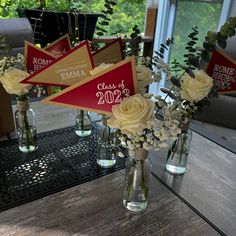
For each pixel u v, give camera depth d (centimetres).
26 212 72
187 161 99
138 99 60
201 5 253
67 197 78
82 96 64
